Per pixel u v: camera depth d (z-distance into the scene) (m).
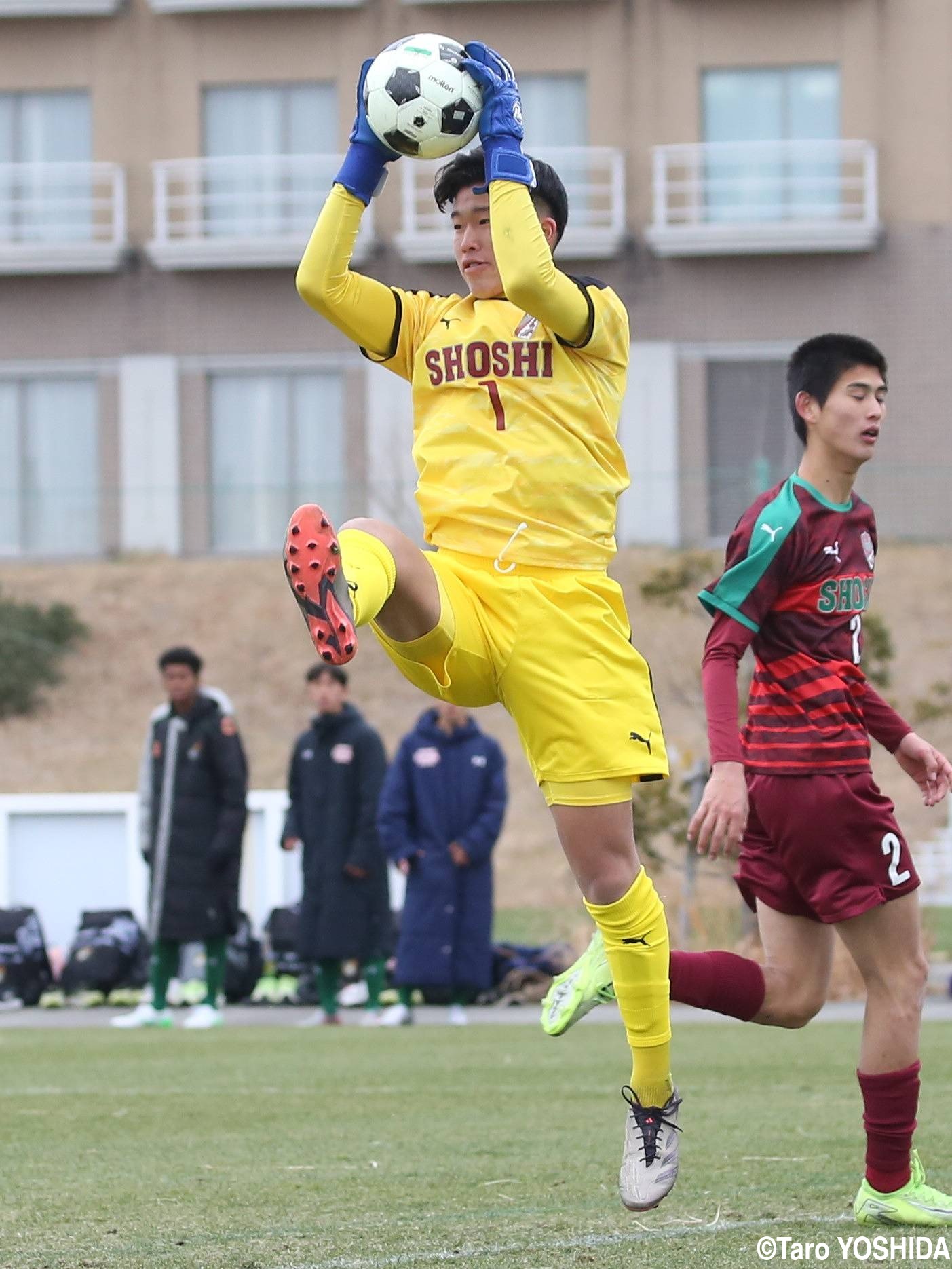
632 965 15.72
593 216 111.06
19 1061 33.94
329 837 43.38
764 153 110.50
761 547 16.14
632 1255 14.62
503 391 15.60
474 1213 16.91
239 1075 31.14
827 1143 21.25
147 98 114.69
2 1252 15.18
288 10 113.06
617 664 15.55
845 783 16.11
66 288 115.56
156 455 114.75
